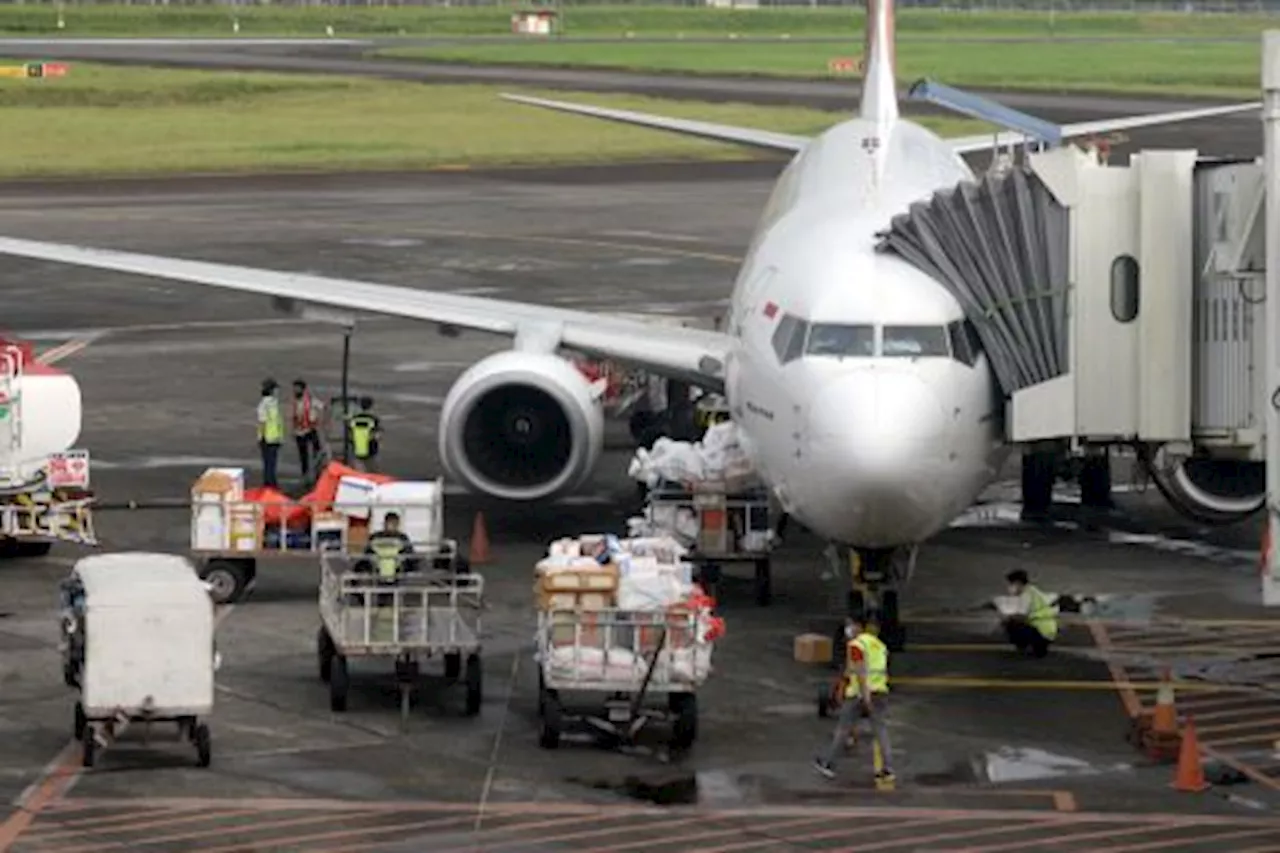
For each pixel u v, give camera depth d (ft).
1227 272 243.40
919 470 238.48
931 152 334.24
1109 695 249.34
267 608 283.79
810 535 327.06
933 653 266.36
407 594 238.89
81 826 203.62
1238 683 254.27
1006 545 322.55
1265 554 232.12
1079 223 254.27
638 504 345.31
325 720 236.84
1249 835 203.31
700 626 226.99
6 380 301.22
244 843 199.31
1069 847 199.72
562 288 563.89
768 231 306.76
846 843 200.44
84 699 219.00
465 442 310.04
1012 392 251.60
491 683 251.39
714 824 205.36
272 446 347.56
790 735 232.94
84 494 309.01
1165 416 253.24
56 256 364.99
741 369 273.33
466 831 202.80
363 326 523.29
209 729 230.27
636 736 232.53
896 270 256.52
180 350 486.38
